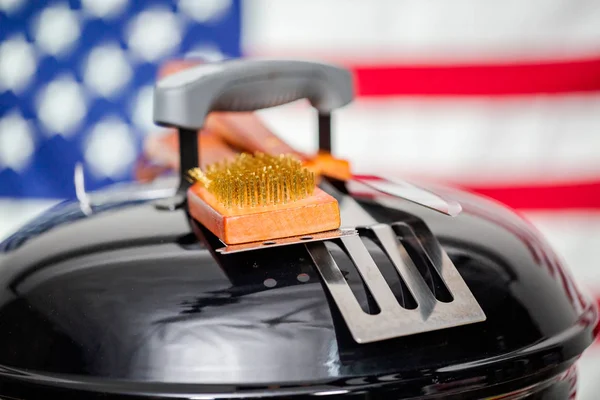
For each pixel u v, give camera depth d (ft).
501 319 1.36
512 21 3.98
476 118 4.14
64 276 1.40
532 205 4.24
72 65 4.42
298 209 1.40
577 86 4.03
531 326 1.40
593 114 4.08
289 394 1.18
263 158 1.65
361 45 4.07
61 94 4.46
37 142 4.52
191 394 1.19
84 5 4.35
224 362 1.22
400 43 4.05
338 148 4.23
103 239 1.49
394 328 1.25
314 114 4.23
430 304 1.31
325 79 1.77
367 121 4.19
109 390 1.22
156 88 1.64
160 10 4.27
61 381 1.26
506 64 4.02
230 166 1.60
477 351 1.30
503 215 1.76
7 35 4.44
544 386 1.44
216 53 4.24
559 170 4.17
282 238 1.39
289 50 4.13
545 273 1.55
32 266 1.47
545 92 4.06
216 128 2.18
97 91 4.42
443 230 1.52
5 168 4.56
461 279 1.38
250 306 1.27
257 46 4.15
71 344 1.29
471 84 4.08
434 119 4.16
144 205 1.69
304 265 1.35
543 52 4.00
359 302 1.29
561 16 3.95
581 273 4.28
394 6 4.01
